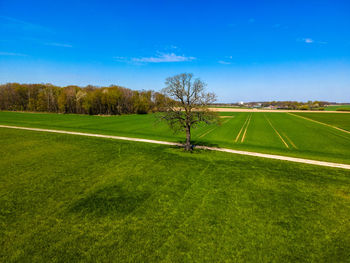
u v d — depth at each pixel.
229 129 67.81
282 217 16.80
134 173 25.52
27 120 76.25
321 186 22.36
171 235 14.46
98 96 119.62
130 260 12.16
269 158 32.75
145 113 132.25
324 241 14.09
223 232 14.90
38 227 14.88
